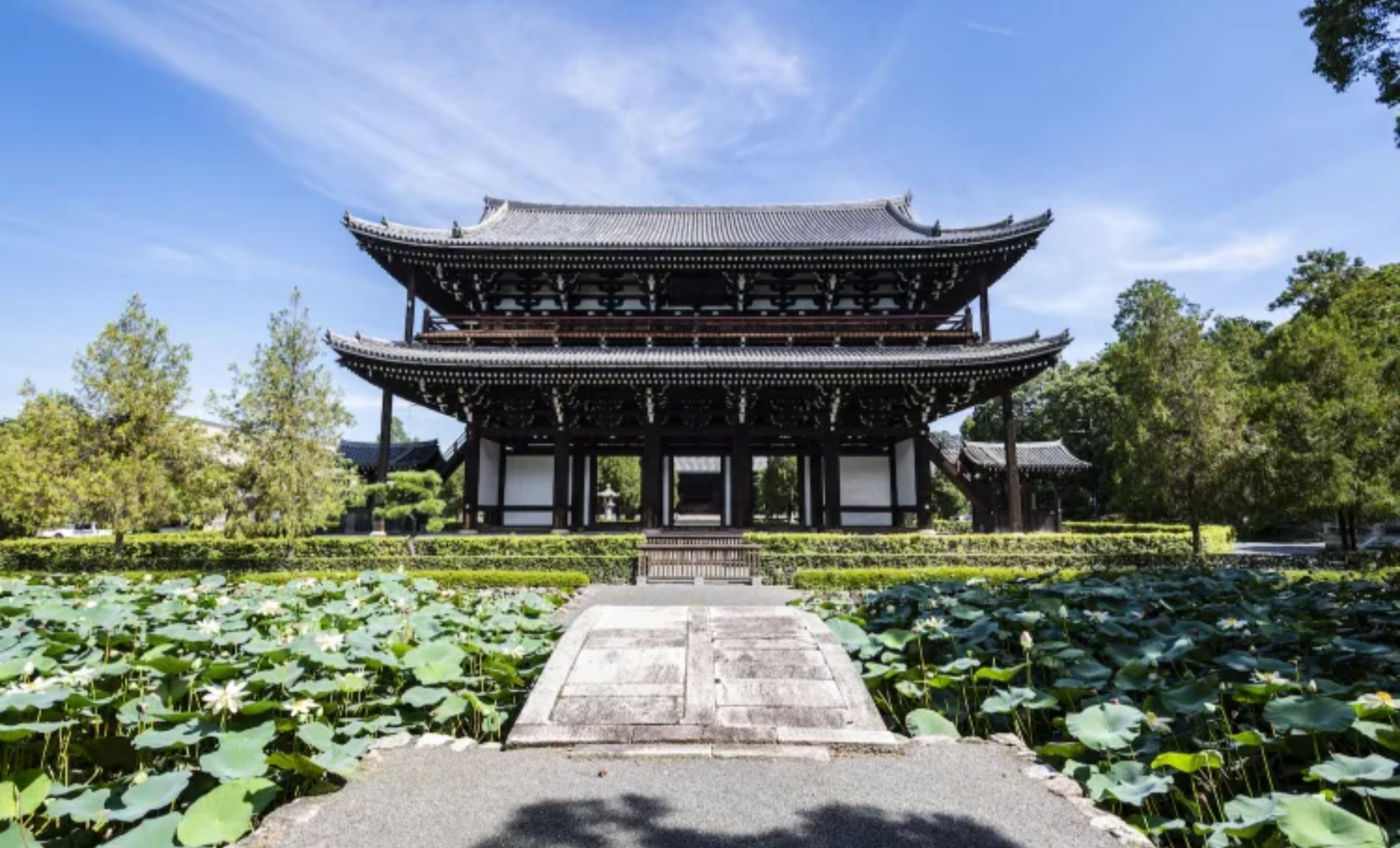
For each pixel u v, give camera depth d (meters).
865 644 8.01
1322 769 4.45
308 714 5.80
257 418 19.11
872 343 25.64
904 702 7.63
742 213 35.31
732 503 24.05
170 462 19.59
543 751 6.11
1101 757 5.59
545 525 25.08
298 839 4.56
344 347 20.97
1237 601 9.80
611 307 27.03
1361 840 3.60
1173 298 22.47
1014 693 6.43
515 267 25.66
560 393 23.03
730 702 6.83
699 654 7.77
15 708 5.20
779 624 8.73
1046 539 19.55
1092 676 6.53
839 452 25.05
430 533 24.20
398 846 4.47
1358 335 25.70
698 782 5.50
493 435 24.14
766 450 27.16
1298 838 3.69
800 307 27.23
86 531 38.75
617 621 8.89
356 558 18.95
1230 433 20.44
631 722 6.52
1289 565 19.95
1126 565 19.19
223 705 5.34
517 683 7.30
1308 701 5.13
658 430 23.55
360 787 5.36
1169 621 8.34
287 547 19.09
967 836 4.58
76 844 4.54
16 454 17.67
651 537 19.42
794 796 5.23
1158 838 4.85
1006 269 26.31
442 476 25.77
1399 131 11.63
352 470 21.81
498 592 15.70
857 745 6.15
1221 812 4.98
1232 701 6.30
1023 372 22.22
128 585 12.02
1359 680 6.62
